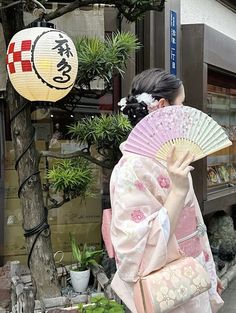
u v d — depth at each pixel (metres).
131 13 3.36
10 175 4.38
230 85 6.65
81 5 3.16
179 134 1.68
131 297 1.76
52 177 3.25
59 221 4.58
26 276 3.62
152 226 1.62
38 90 2.67
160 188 1.72
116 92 4.60
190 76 5.16
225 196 6.01
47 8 3.90
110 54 3.12
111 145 3.32
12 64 2.66
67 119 4.46
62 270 3.63
